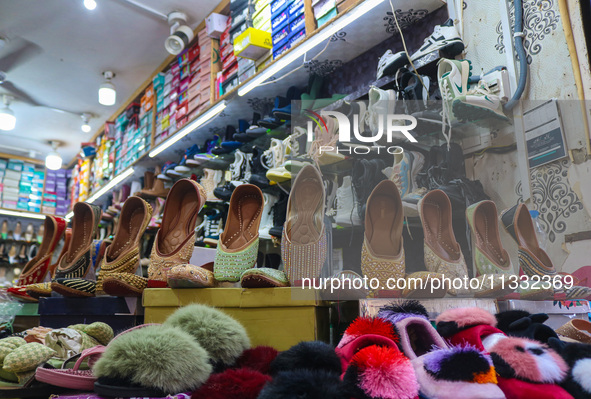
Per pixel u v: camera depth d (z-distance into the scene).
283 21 2.51
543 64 1.66
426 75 1.93
